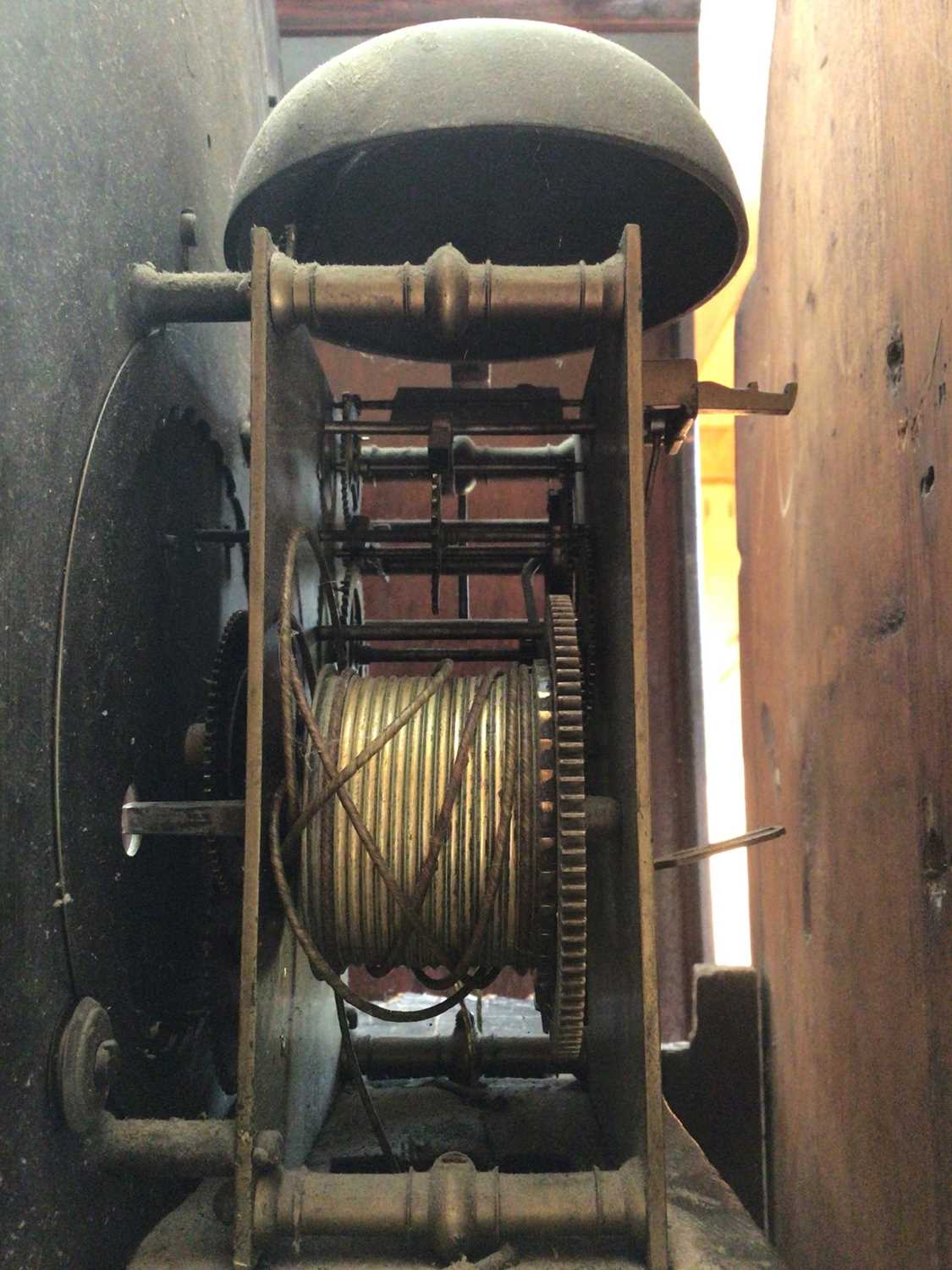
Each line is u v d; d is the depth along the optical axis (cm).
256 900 16
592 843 23
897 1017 20
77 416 18
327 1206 16
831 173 24
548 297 18
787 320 29
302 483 22
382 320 18
